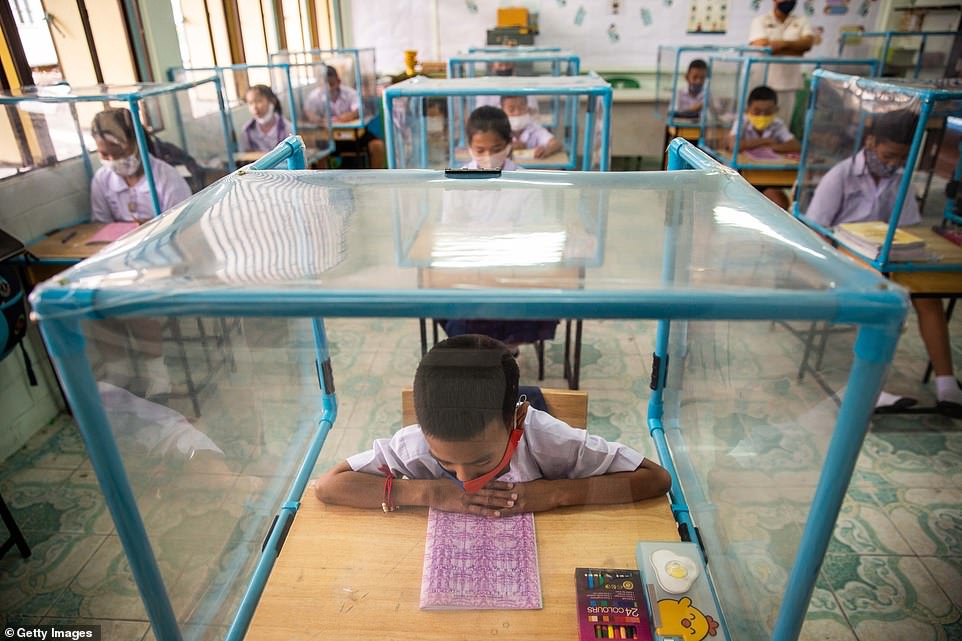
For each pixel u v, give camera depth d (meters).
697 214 0.93
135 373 0.82
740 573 0.92
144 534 0.78
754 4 5.87
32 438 2.10
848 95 2.44
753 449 0.93
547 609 0.87
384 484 1.02
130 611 1.46
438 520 0.99
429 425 0.89
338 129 4.69
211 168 2.80
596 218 0.92
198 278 0.67
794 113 4.05
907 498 1.78
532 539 0.96
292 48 5.22
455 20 6.10
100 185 2.29
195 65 3.87
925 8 5.57
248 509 1.04
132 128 2.11
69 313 0.63
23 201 2.11
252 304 0.64
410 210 0.97
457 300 0.64
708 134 4.38
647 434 1.37
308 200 1.02
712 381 1.09
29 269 2.01
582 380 1.92
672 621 0.85
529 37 5.82
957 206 2.29
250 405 1.20
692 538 0.98
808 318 0.62
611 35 6.05
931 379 2.35
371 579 0.90
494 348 0.95
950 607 1.44
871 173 2.32
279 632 0.84
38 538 1.68
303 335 1.26
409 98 2.40
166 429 0.88
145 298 0.63
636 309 0.64
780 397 0.84
